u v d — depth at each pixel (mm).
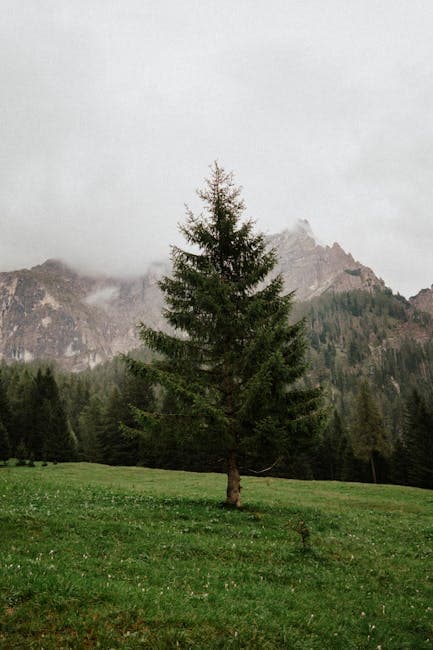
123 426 20766
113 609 8844
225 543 14930
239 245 23406
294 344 20703
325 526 19781
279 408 19812
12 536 12836
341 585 12727
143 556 12688
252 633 8906
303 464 80312
